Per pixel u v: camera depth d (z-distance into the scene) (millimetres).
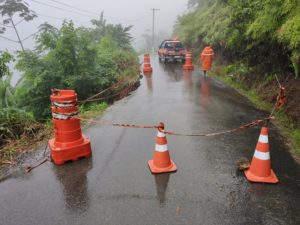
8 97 10133
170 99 9828
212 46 17609
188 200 4051
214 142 5945
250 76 10641
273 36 7641
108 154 5523
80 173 4844
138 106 9062
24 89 10289
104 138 6336
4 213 3906
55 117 5102
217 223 3592
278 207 3863
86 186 4453
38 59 10383
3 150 5953
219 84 12031
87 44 10656
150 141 6125
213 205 3932
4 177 4848
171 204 3969
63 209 3938
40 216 3818
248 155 5348
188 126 6969
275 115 7426
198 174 4719
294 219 3633
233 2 10891
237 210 3822
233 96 9805
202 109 8406
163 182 4512
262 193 4176
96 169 4957
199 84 12266
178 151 5578
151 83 12992
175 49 20344
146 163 5137
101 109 8875
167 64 20203
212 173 4746
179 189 4316
